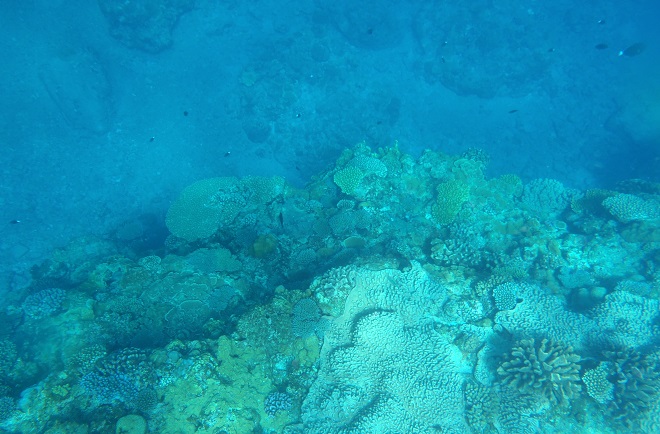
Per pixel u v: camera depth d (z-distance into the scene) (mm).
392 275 7680
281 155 23562
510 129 27375
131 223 15727
